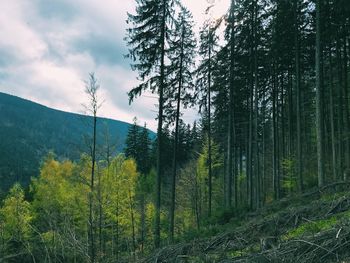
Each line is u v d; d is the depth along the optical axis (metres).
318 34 18.00
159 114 21.69
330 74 24.47
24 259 14.75
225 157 40.28
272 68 27.88
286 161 32.09
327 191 14.89
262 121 33.59
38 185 35.59
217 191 42.88
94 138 17.62
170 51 21.84
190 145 58.41
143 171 62.38
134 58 21.38
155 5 21.20
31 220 31.94
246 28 25.02
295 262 7.31
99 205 16.22
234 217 19.22
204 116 31.61
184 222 32.34
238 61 26.09
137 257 15.16
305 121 35.34
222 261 8.98
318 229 9.05
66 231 12.09
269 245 9.34
